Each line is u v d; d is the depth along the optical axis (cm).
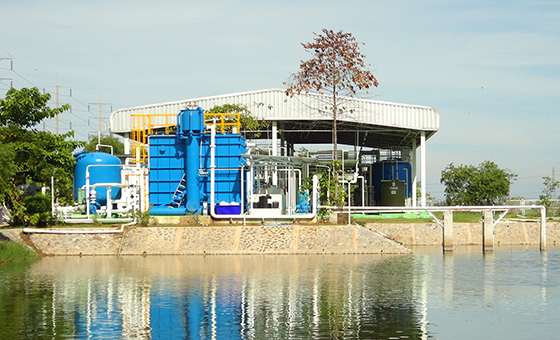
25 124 5194
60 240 4294
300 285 2923
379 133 7406
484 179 9106
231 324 2148
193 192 4816
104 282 3006
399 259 4062
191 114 4825
